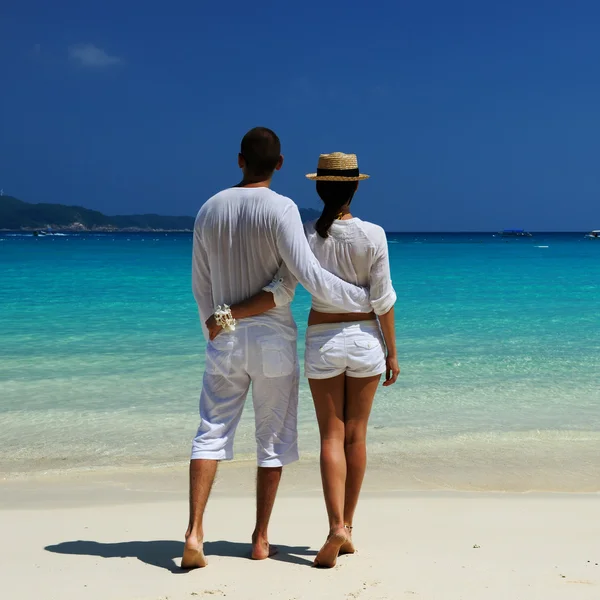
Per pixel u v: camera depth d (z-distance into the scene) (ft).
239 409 10.78
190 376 27.43
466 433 20.31
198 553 10.22
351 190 10.64
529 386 25.89
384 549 11.39
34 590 9.41
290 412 10.93
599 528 12.74
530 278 89.71
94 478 16.67
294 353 10.84
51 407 22.88
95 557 10.98
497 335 38.04
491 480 16.55
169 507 14.39
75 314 47.06
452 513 13.80
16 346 34.19
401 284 78.38
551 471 17.20
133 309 50.16
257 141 10.55
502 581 9.75
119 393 24.73
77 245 303.68
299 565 10.54
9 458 18.10
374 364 10.71
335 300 10.43
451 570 10.26
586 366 29.40
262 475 10.84
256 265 10.44
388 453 18.58
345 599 9.09
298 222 10.40
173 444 19.31
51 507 14.39
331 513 10.42
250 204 10.36
